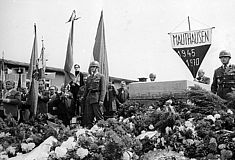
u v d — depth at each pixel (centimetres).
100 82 805
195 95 654
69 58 1144
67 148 471
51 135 591
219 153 475
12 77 1191
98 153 468
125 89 984
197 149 494
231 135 483
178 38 1120
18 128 665
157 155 517
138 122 643
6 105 860
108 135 487
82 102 827
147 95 834
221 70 770
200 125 539
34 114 881
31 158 502
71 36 1181
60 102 959
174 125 556
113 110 939
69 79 1123
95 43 1047
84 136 495
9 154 575
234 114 574
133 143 514
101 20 1055
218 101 637
